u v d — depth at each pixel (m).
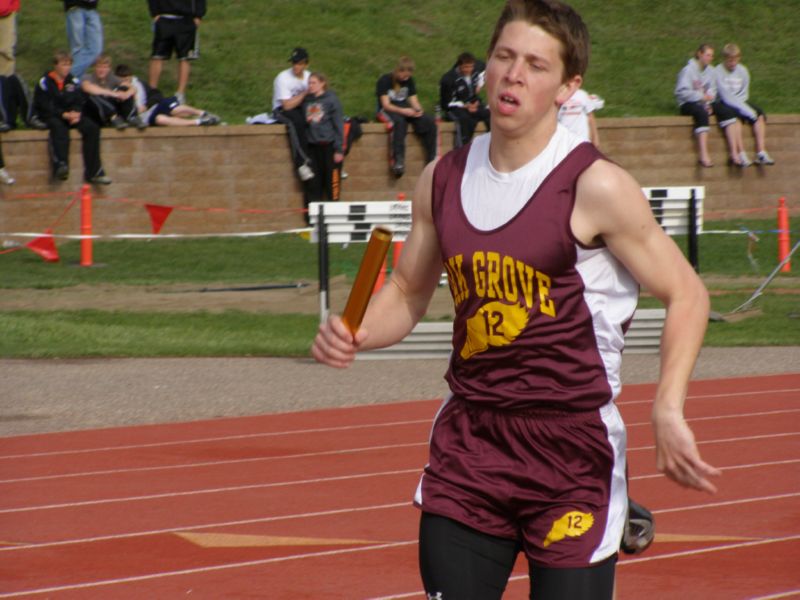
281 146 48.41
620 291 7.48
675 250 7.35
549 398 7.35
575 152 7.31
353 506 16.11
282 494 16.80
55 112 45.19
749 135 54.66
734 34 66.81
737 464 18.25
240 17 61.75
